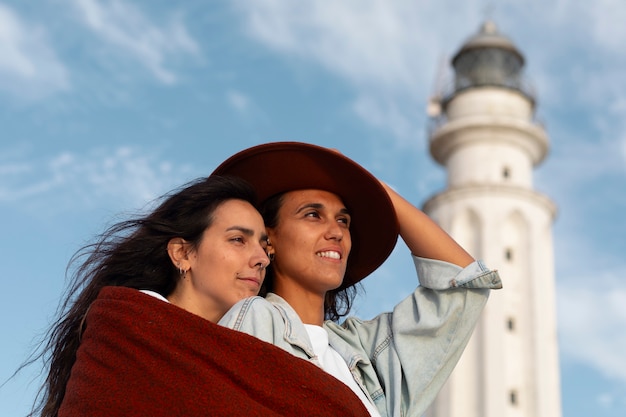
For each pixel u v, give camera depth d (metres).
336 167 4.98
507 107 39.56
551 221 37.88
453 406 33.72
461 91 40.28
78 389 3.78
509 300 35.16
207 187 4.54
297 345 4.29
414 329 5.09
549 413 33.88
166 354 3.70
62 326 4.56
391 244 5.32
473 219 36.56
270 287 5.08
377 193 5.09
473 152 38.94
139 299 3.87
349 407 3.78
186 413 3.58
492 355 33.97
